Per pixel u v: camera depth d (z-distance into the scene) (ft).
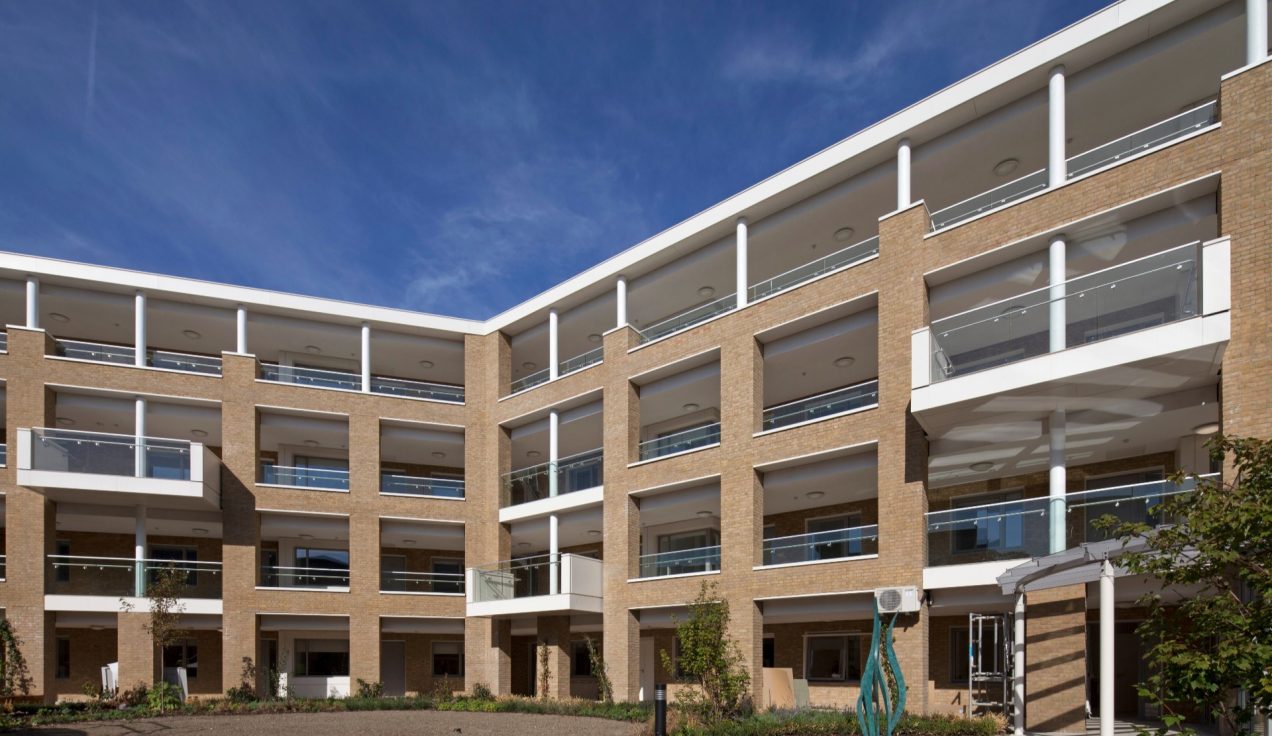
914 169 59.82
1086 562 35.22
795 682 62.44
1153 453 53.47
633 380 76.33
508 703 71.15
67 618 73.87
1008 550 48.39
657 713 46.26
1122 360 41.45
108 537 88.17
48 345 77.87
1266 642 21.21
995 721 47.01
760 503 64.13
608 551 74.79
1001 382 45.68
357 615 83.05
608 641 73.15
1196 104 51.93
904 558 53.06
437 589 87.66
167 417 82.89
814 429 60.18
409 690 93.09
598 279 80.84
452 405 91.56
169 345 93.15
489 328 93.86
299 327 88.94
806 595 58.23
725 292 81.25
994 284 52.85
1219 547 23.39
